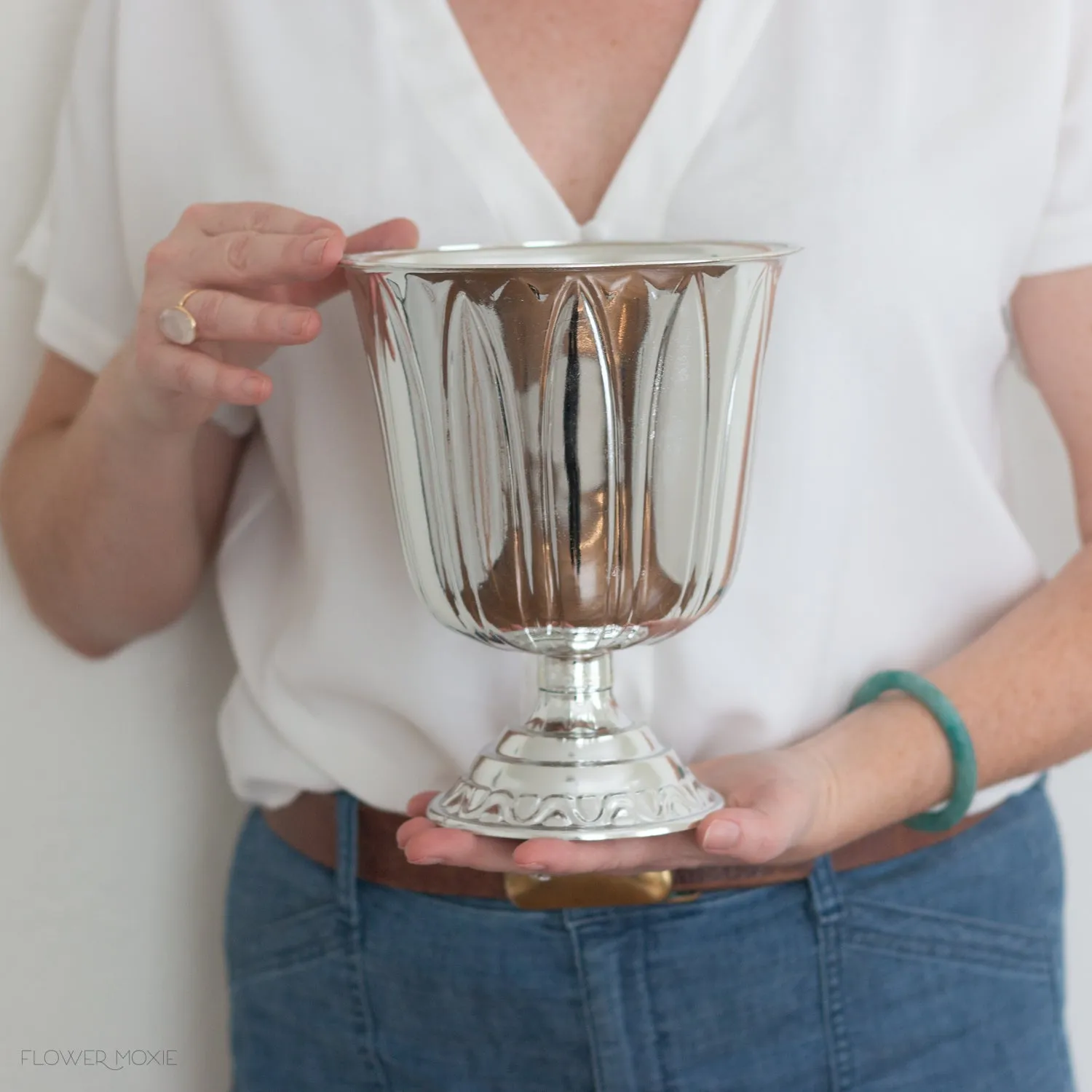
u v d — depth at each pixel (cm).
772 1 86
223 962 124
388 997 95
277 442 95
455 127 87
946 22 87
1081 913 135
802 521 86
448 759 92
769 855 71
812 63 85
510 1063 92
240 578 101
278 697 97
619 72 87
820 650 88
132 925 119
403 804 93
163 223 95
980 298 88
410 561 75
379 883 95
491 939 90
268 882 101
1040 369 93
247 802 116
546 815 70
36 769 113
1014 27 86
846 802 81
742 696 87
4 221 106
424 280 66
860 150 85
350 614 92
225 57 91
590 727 74
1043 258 90
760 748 89
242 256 70
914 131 86
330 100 89
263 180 91
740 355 70
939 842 93
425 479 71
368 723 94
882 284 85
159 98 94
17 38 105
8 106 105
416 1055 95
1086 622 88
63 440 96
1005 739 85
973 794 85
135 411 83
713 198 86
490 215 87
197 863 122
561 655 75
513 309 65
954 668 87
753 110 86
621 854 70
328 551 92
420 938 93
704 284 66
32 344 109
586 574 70
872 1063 91
